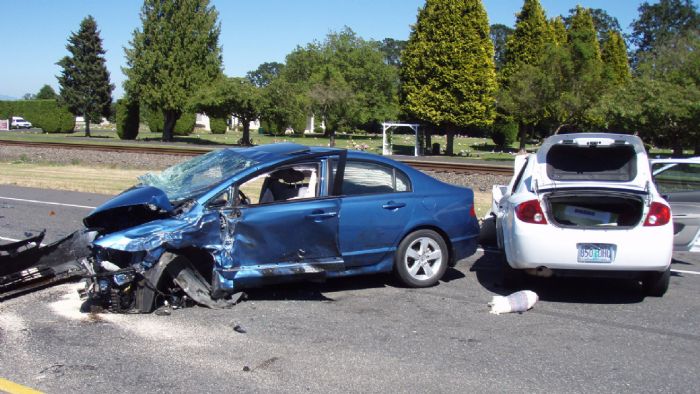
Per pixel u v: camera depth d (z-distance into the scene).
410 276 7.22
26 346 5.23
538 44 46.34
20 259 6.73
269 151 6.94
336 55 67.56
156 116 63.47
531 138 57.06
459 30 39.72
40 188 17.38
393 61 118.75
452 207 7.40
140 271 5.93
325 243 6.59
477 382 4.63
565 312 6.48
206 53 48.47
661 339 5.66
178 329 5.69
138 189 6.16
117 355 5.06
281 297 6.80
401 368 4.88
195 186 6.46
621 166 7.15
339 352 5.20
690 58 28.58
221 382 4.57
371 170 7.04
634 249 6.42
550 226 6.55
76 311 6.16
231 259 6.18
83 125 84.94
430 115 40.19
